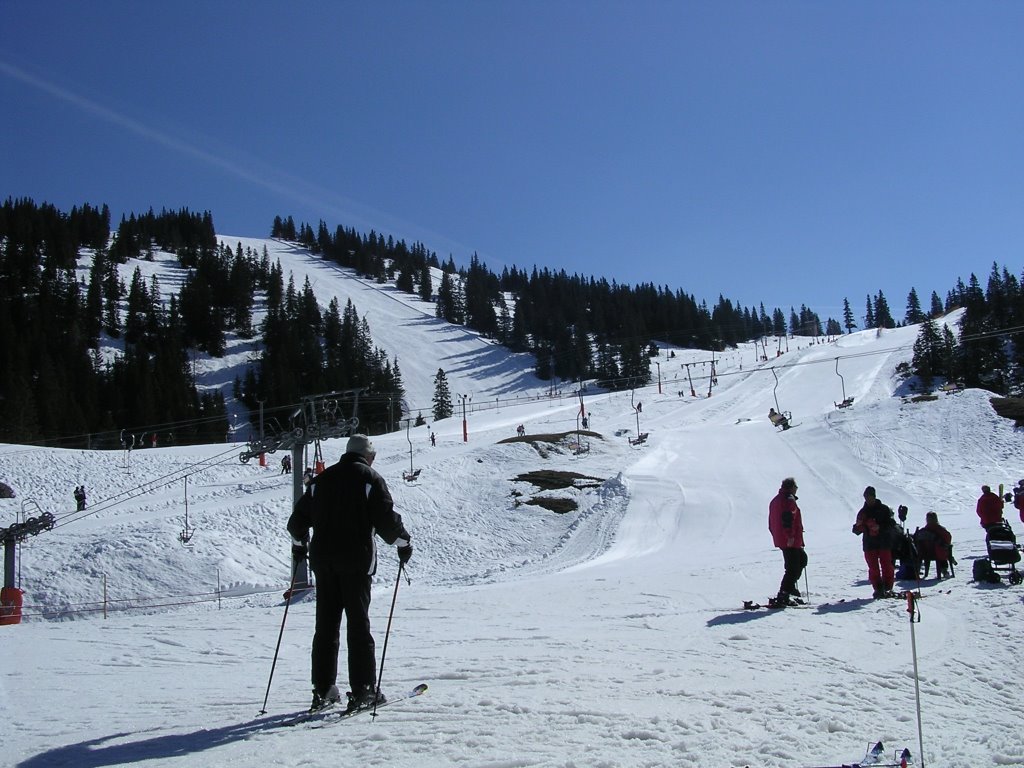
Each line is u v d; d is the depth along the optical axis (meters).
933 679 6.84
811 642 8.34
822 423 54.69
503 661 7.34
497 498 44.16
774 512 11.32
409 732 4.84
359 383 122.69
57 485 47.59
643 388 111.12
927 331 87.81
